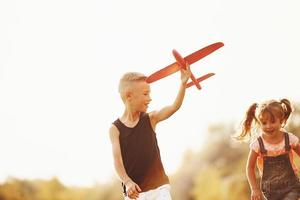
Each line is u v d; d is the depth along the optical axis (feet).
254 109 17.80
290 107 17.28
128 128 16.80
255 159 17.53
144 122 16.79
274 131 16.96
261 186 17.46
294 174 17.19
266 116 16.84
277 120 16.81
